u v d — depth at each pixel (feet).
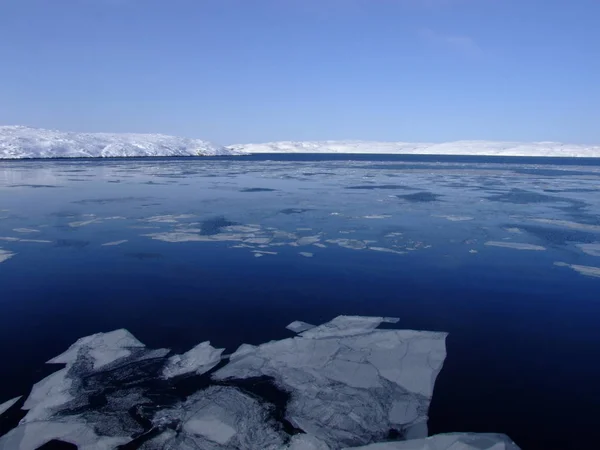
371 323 22.59
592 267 31.86
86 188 75.10
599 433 14.71
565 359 19.49
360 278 29.53
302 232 41.81
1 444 13.75
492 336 21.54
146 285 28.02
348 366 18.42
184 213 50.90
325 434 14.34
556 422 15.25
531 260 33.53
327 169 136.67
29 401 15.94
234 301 25.61
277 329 22.09
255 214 50.52
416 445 13.74
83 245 36.88
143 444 13.75
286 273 30.42
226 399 16.06
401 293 26.96
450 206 57.21
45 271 30.48
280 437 14.19
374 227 44.09
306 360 18.85
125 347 19.98
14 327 22.16
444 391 16.94
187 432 14.30
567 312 24.39
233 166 148.87
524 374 18.24
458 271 31.01
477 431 14.73
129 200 60.95
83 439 13.96
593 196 68.49
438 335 21.33
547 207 56.95
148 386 16.96
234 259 33.37
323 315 23.79
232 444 13.83
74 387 16.81
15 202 58.34
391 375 17.84
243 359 18.83
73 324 22.50
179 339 20.95
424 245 37.52
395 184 86.69
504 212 52.95
